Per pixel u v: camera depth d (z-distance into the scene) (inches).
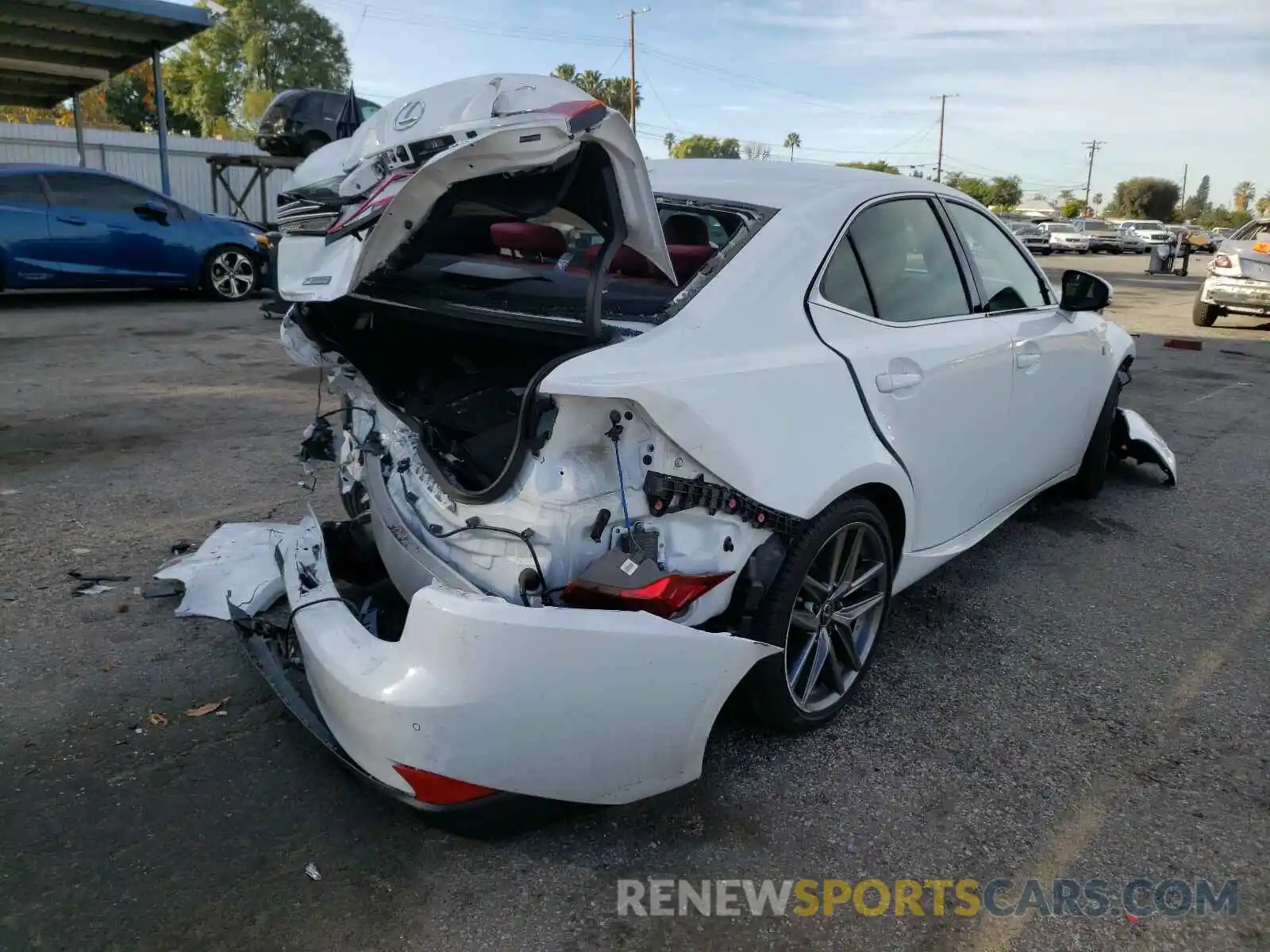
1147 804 106.9
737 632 104.4
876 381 116.5
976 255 151.9
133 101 1871.3
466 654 83.7
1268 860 98.0
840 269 119.5
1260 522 201.6
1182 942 87.3
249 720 117.9
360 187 102.3
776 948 85.3
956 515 142.2
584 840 98.5
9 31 525.3
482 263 123.1
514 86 94.3
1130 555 182.2
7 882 89.9
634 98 1911.9
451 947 84.2
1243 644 146.3
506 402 114.3
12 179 414.6
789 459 103.2
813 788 108.0
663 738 89.4
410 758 85.2
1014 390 150.9
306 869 93.0
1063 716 124.9
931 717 123.6
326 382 134.0
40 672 126.3
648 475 93.2
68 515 182.5
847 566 117.9
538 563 91.0
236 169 960.9
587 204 93.8
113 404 268.5
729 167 141.1
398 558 108.6
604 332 95.7
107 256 438.0
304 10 1827.0
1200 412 307.0
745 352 102.0
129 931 84.6
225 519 182.4
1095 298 167.3
